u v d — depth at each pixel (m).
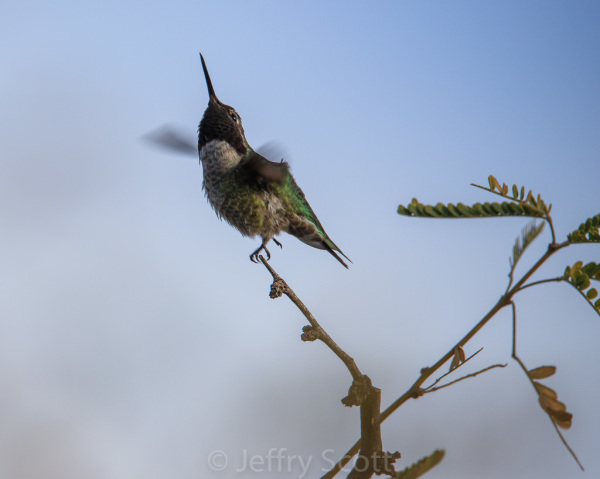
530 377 3.17
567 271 3.52
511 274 3.40
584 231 3.34
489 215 3.35
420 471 2.38
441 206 3.39
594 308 3.48
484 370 3.32
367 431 3.40
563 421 3.03
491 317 3.40
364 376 3.54
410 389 3.41
